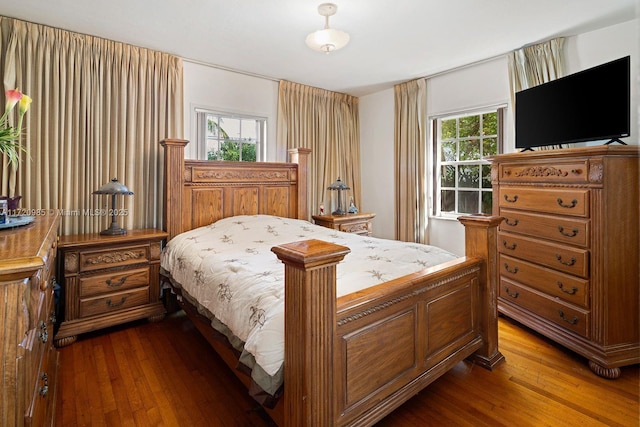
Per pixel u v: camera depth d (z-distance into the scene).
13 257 0.83
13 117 2.48
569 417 1.67
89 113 2.81
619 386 1.92
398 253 2.23
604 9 2.43
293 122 4.08
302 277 1.15
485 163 3.62
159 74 3.14
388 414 1.61
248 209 3.51
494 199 2.89
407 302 1.59
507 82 3.30
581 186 2.17
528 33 2.81
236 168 3.41
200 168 3.18
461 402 1.79
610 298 2.05
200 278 2.14
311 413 1.17
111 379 2.01
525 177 2.58
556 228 2.34
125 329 2.71
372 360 1.43
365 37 2.87
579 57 2.84
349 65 3.54
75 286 2.46
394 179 4.34
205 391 1.90
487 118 3.57
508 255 2.77
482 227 2.08
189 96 3.36
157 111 3.14
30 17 2.49
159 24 2.61
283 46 3.03
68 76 2.71
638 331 2.10
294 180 3.87
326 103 4.41
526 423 1.63
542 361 2.19
